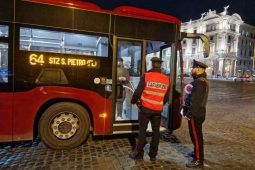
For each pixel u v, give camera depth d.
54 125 5.21
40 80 5.03
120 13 5.60
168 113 6.30
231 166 4.84
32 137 5.07
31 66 4.97
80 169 4.34
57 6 5.11
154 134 4.77
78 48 5.28
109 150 5.30
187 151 5.50
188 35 6.25
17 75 4.89
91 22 5.36
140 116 4.75
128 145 5.65
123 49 5.75
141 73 5.90
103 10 5.45
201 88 4.51
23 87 4.93
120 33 5.61
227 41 78.88
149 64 6.32
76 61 5.27
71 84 5.23
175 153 5.34
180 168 4.59
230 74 79.06
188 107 4.77
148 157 5.02
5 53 4.82
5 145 5.42
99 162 4.67
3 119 4.85
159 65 4.75
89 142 5.77
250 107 13.52
